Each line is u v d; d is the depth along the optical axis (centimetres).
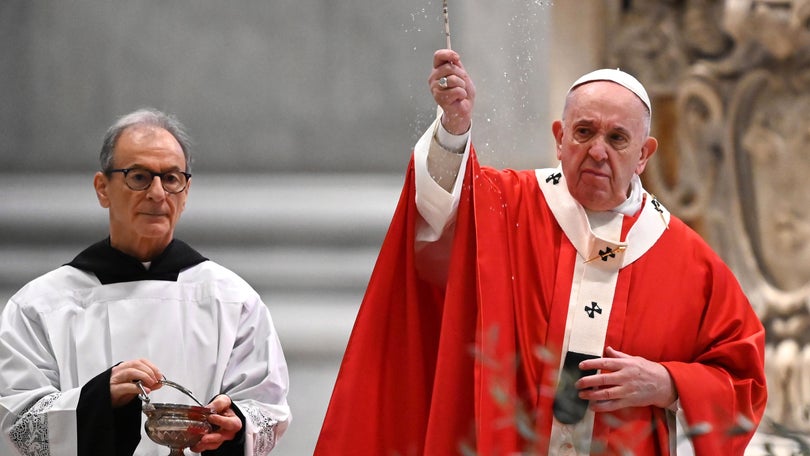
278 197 2880
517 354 1312
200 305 1480
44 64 3038
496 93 2091
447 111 1302
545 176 1393
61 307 1448
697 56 2347
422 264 1389
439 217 1333
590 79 1345
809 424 2095
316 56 2992
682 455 1373
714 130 2308
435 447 1288
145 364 1327
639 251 1348
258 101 2998
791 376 2194
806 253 2233
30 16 3050
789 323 2233
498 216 1352
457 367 1306
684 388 1274
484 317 1285
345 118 2986
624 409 1280
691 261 1364
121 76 3022
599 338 1305
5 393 1370
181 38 3014
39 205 2892
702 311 1358
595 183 1320
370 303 1362
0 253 2828
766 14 2178
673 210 2350
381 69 2981
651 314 1324
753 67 2270
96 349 1433
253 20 3005
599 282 1330
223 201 2870
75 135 3022
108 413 1304
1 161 3016
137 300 1462
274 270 2755
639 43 2377
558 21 2303
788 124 2250
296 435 2303
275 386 1432
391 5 2981
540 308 1324
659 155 2367
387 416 1351
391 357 1365
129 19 3022
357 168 2978
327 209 2844
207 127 2997
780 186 2256
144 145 1438
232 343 1462
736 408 1313
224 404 1343
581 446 941
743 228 2286
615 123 1308
